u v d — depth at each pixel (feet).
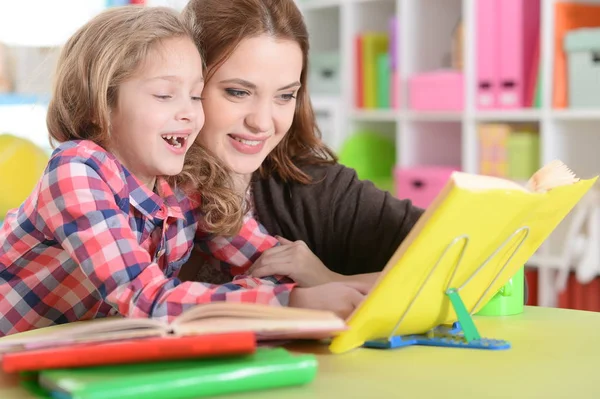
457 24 11.86
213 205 4.31
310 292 3.45
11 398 2.63
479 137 10.89
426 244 3.04
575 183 3.55
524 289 4.58
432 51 12.13
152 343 2.62
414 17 11.95
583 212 9.62
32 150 6.91
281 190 4.91
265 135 4.36
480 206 3.06
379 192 4.95
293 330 2.75
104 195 3.56
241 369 2.65
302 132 4.92
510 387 2.77
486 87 10.72
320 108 12.40
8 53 9.95
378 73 12.37
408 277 3.13
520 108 10.43
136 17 3.86
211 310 2.93
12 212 4.39
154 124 3.81
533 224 3.55
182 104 3.86
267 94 4.29
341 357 3.19
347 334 3.15
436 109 11.37
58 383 2.53
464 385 2.79
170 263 4.32
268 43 4.23
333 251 4.88
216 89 4.27
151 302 3.33
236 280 3.96
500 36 10.53
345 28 12.60
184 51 3.86
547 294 10.14
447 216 2.97
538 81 10.25
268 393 2.68
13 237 4.03
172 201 4.22
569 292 10.01
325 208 4.86
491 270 3.61
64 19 10.52
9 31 10.22
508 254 3.62
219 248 4.53
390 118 12.03
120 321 2.88
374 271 4.89
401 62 11.88
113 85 3.83
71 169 3.57
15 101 9.16
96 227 3.46
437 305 3.43
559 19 10.03
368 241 4.84
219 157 4.40
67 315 4.27
